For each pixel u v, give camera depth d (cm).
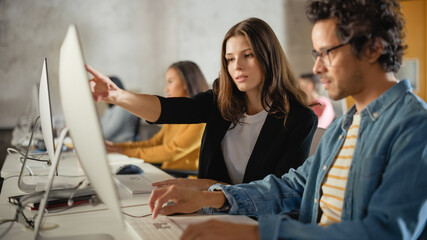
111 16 508
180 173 235
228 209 119
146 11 517
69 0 495
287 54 557
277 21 552
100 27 505
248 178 163
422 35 512
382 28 89
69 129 96
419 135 80
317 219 110
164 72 526
